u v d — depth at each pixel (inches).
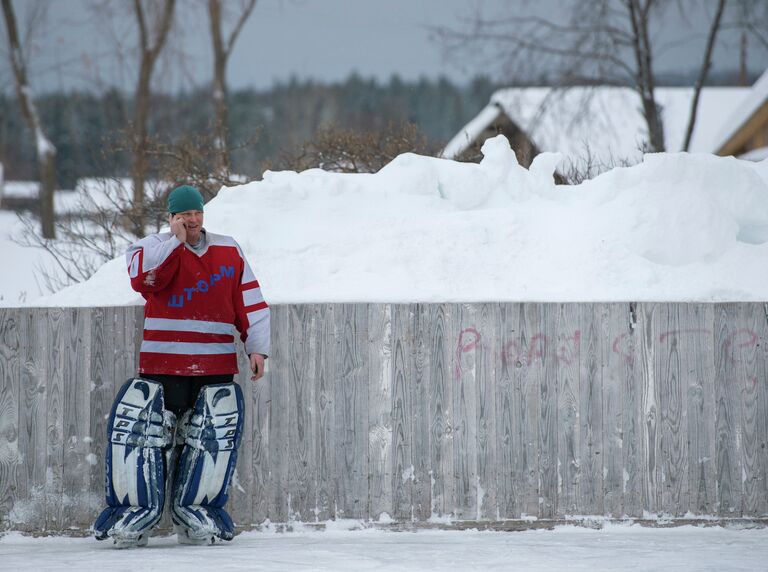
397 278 834.8
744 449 794.8
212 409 729.0
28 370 777.6
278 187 911.7
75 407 778.2
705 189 912.3
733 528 786.8
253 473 778.8
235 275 741.3
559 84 2851.9
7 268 1811.0
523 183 962.7
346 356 787.4
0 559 649.6
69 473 774.5
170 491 761.0
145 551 684.7
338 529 776.3
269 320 752.3
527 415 788.0
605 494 786.2
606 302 797.2
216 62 3334.2
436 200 932.6
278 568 598.9
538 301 795.4
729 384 797.9
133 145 1612.9
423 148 1561.3
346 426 784.3
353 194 921.5
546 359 792.3
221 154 1558.8
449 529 776.3
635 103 3636.8
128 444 717.9
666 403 795.4
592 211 908.6
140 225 1469.0
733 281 847.7
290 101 7603.4
